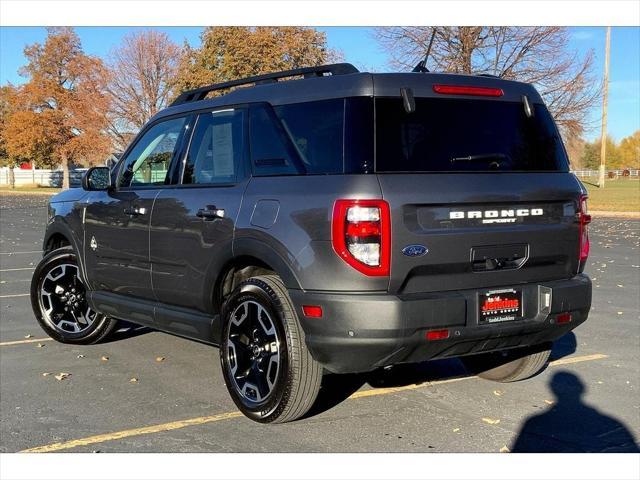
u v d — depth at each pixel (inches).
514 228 170.7
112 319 259.1
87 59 2266.2
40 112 2345.0
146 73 2128.4
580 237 184.7
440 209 160.2
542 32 1079.0
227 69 1571.1
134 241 219.9
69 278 264.4
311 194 162.1
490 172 171.0
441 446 164.2
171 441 167.3
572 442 167.2
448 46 1087.0
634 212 1058.7
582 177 3641.7
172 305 210.1
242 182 184.5
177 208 202.1
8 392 205.5
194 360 240.8
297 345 165.0
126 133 2261.3
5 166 3280.0
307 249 159.8
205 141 203.0
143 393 204.4
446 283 161.9
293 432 172.9
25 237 737.6
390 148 160.9
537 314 173.3
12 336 277.9
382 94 164.2
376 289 154.3
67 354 249.4
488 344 168.1
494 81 180.7
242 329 182.5
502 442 166.7
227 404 194.7
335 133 165.2
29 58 2359.7
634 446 164.6
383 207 153.5
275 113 181.6
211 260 188.1
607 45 1770.4
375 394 203.0
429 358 163.9
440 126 168.7
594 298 362.6
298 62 1615.4
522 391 206.7
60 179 2987.2
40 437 170.4
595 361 240.1
